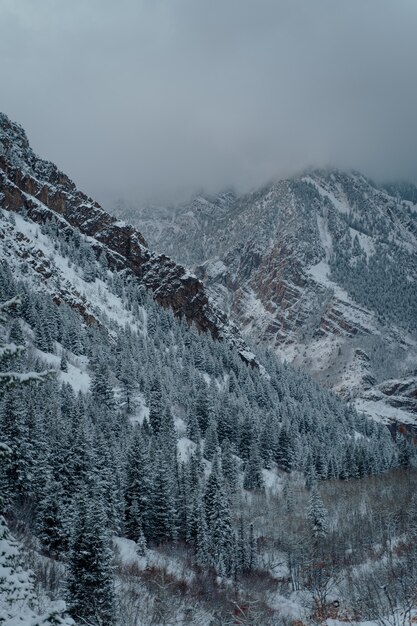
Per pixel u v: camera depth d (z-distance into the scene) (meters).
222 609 60.47
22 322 163.75
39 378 17.09
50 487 65.88
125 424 127.50
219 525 88.00
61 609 17.30
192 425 142.88
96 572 42.41
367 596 61.00
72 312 198.00
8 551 18.30
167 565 73.69
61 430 85.75
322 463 149.38
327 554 92.62
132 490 85.31
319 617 60.75
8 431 66.31
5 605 16.59
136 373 165.00
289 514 112.75
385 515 110.00
